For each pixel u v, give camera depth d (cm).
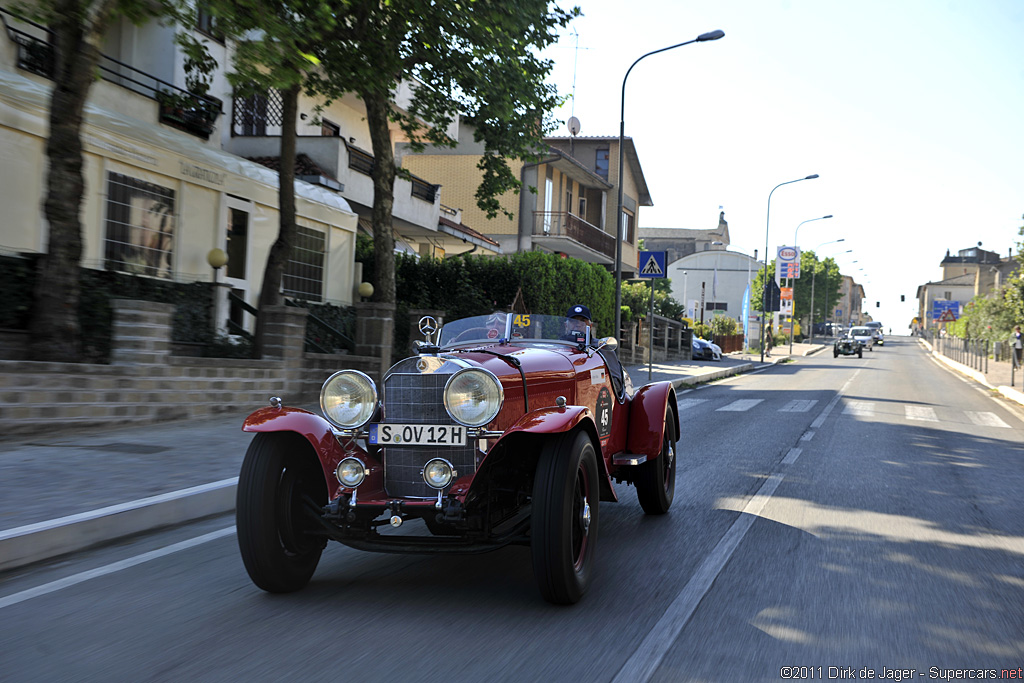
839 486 825
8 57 1299
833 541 598
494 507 478
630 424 671
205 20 1833
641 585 484
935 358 5550
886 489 812
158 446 841
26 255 975
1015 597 471
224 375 1132
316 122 1576
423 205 2527
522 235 3453
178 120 1580
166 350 1036
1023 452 1109
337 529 456
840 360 4822
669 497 700
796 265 6153
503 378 477
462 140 3556
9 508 569
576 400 559
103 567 504
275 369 1234
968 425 1443
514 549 573
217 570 502
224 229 1495
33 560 508
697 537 608
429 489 461
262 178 1580
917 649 388
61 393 901
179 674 342
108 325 1056
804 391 2173
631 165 4350
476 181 3528
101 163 1234
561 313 2375
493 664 357
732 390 2186
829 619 427
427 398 460
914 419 1522
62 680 335
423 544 444
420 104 1583
